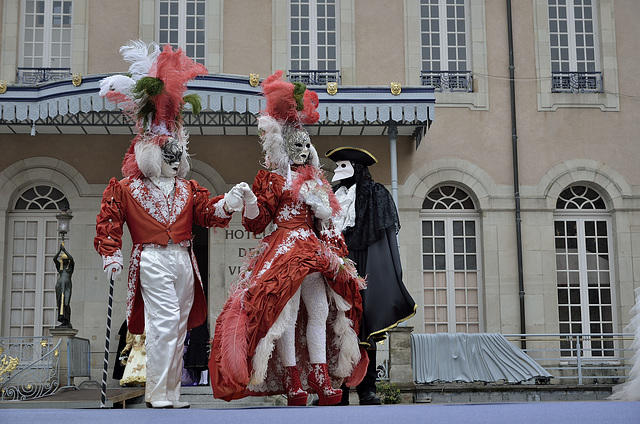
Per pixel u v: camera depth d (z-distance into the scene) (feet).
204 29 56.03
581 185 55.98
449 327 54.08
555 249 54.85
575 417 13.74
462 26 57.26
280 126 20.72
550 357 53.06
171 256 19.47
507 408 14.03
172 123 20.80
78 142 54.03
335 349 20.58
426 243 54.85
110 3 55.06
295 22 56.65
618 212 55.01
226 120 50.42
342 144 54.34
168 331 18.89
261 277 18.72
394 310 24.71
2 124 50.60
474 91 55.83
